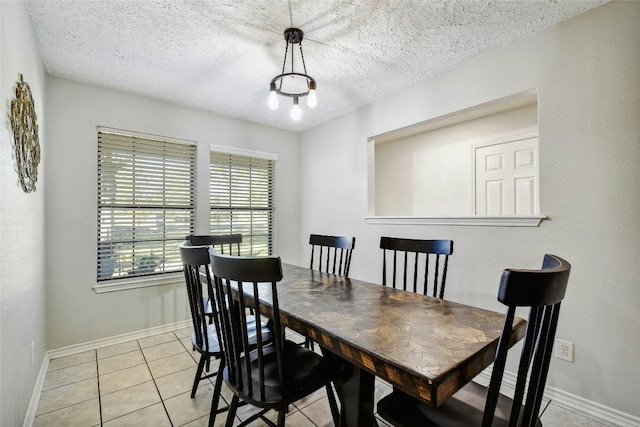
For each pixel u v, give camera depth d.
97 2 1.62
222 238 2.68
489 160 3.51
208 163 3.25
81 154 2.54
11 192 1.35
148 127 2.87
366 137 3.05
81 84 2.55
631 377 1.58
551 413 1.73
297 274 2.16
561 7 1.67
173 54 2.15
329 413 1.77
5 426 1.26
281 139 3.86
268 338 1.83
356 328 1.15
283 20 1.79
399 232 2.73
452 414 1.08
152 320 2.88
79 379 2.09
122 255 2.76
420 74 2.43
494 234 2.08
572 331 1.76
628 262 1.58
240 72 2.41
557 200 1.80
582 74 1.71
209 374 2.12
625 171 1.59
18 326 1.47
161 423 1.66
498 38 1.96
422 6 1.67
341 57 2.19
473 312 1.33
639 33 1.55
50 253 2.38
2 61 1.23
